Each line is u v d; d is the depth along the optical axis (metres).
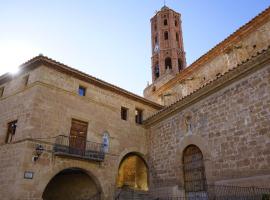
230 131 11.80
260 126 10.42
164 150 16.58
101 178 15.19
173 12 40.91
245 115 11.23
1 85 17.16
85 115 15.88
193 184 13.64
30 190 11.97
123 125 17.92
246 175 10.49
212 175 12.16
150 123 18.70
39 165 12.71
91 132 15.82
